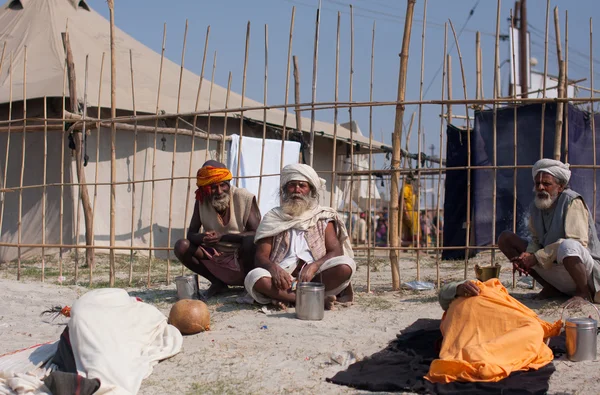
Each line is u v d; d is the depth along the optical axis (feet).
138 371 12.28
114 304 13.26
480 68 27.94
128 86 38.96
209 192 19.92
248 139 33.17
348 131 53.31
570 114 26.35
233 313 17.70
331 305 18.08
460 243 32.81
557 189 17.80
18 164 35.35
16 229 35.14
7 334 16.39
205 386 12.11
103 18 47.44
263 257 18.29
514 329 12.58
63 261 32.91
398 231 22.04
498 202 27.40
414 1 21.30
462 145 31.78
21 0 43.75
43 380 11.24
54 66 37.58
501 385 11.23
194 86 45.50
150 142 35.94
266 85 23.15
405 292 21.12
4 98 33.73
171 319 15.66
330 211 19.01
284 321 16.66
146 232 35.68
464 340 12.76
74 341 12.21
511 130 27.14
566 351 13.10
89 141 34.53
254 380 12.37
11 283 23.18
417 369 12.38
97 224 34.65
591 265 16.99
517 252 19.30
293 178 18.51
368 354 13.69
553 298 18.57
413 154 46.39
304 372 12.79
